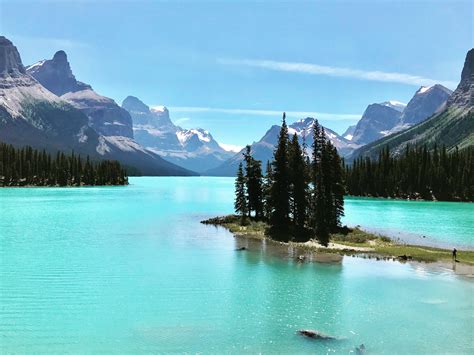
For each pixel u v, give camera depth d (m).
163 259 55.72
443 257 57.59
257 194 97.62
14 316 33.94
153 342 29.03
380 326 32.03
